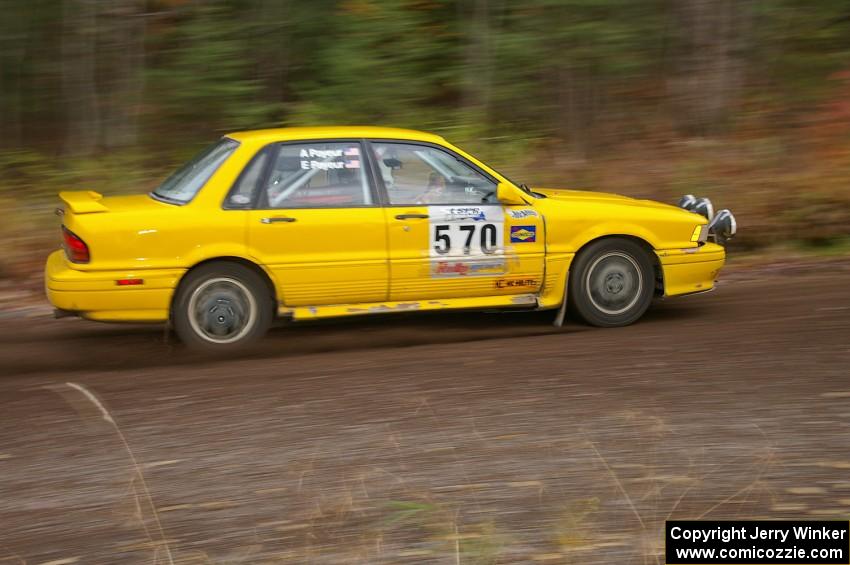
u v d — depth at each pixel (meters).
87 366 6.21
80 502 4.08
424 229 6.63
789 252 10.00
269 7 12.25
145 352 6.53
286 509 3.94
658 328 6.94
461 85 12.80
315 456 4.49
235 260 6.42
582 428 4.75
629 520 3.77
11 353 6.59
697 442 4.54
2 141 12.02
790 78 13.29
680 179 10.94
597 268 6.98
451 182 6.75
